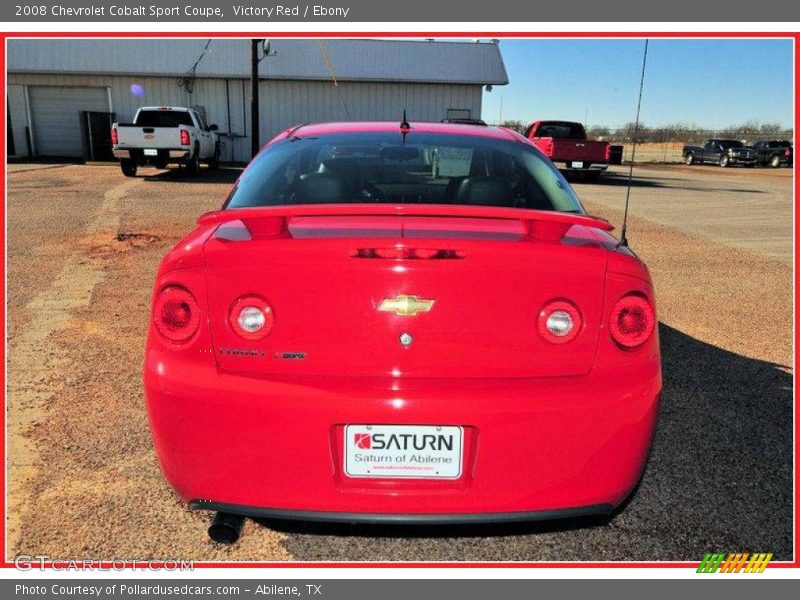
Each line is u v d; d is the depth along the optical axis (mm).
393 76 25453
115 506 2553
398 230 2039
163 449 1999
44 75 25344
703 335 4824
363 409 1866
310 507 1937
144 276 6238
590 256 1959
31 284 5879
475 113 26344
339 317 1884
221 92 25750
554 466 1926
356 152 2820
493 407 1872
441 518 1940
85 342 4359
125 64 25156
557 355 1927
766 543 2408
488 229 2090
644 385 1976
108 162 22688
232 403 1887
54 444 2992
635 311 1972
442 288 1882
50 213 10172
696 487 2738
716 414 3426
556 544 2408
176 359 1954
